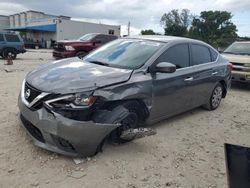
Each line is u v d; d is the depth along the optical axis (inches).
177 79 222.7
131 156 176.1
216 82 282.2
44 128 157.6
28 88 173.2
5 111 235.6
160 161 174.6
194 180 158.7
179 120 252.8
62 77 171.2
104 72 181.9
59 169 155.6
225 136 226.5
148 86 193.8
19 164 157.2
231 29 3024.1
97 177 151.6
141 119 200.2
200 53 261.3
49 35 2058.3
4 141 180.1
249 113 298.4
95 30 2128.4
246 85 478.0
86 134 157.6
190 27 3105.3
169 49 221.0
